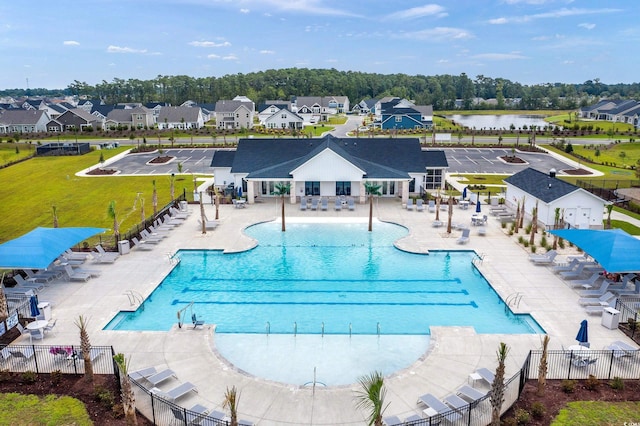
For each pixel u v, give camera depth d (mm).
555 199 41250
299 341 24797
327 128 137750
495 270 33344
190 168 75500
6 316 25562
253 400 19547
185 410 17250
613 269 27391
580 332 22609
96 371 21391
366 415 18625
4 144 103562
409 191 55750
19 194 59500
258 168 54281
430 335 24891
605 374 21156
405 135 118188
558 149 94125
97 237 41312
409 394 19844
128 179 67312
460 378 20984
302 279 32938
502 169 74750
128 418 17062
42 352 22719
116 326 26406
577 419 18203
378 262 35844
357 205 50906
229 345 24391
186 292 30891
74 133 124188
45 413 18578
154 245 38531
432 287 31641
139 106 148250
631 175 70062
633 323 24719
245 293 30781
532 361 22094
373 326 26547
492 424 16312
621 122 148125
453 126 140625
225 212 48500
